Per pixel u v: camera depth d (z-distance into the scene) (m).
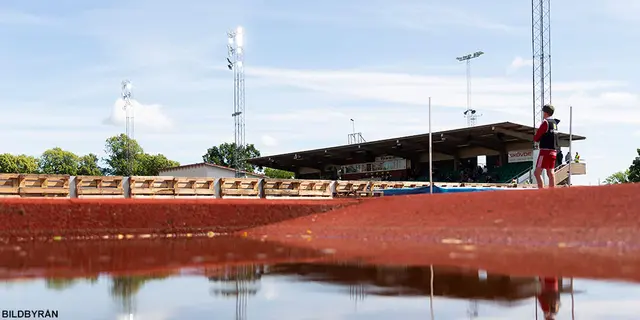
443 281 5.58
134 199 16.34
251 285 5.61
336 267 6.83
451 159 52.50
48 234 14.30
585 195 10.73
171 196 19.47
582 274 5.78
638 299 4.58
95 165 98.69
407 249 8.82
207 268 6.98
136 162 96.12
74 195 17.45
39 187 16.83
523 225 9.85
